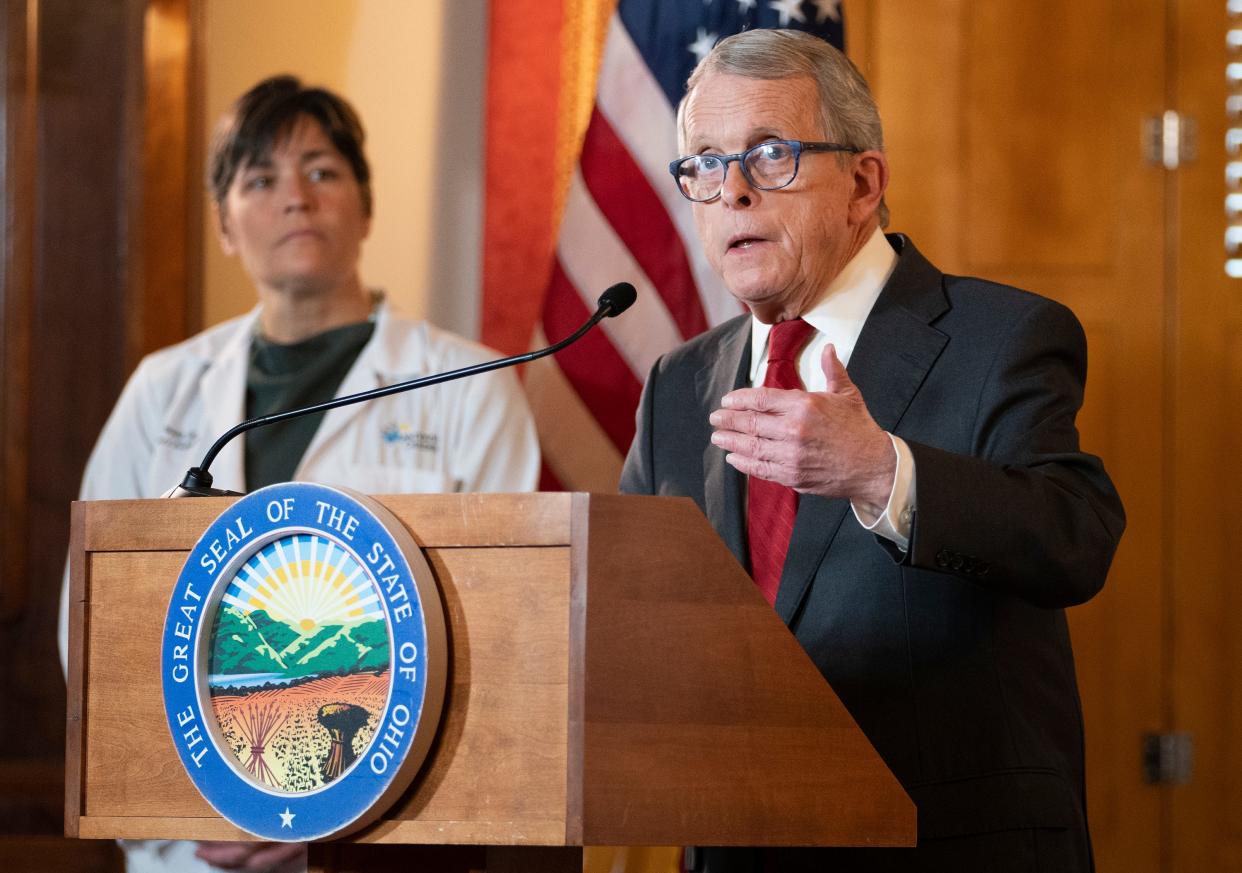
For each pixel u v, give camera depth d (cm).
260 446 493
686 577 204
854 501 247
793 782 208
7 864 577
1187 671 646
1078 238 661
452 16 663
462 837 198
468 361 509
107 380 600
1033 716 282
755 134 304
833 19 603
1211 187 661
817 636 286
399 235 657
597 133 603
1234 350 657
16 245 599
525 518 201
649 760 196
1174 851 638
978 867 269
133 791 223
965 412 288
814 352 313
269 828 205
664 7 604
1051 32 666
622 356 592
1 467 596
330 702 207
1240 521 652
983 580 247
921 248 664
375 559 203
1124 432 657
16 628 597
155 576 227
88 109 605
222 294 633
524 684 199
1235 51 663
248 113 515
